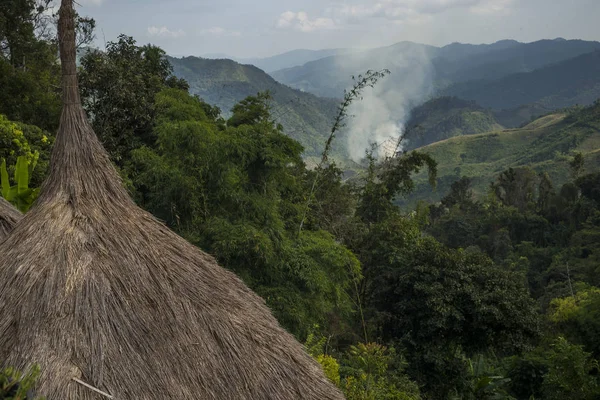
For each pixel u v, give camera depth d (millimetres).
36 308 2354
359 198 22984
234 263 9734
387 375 11977
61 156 2865
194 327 2660
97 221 2736
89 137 2945
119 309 2473
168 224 10406
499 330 14344
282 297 9836
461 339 15070
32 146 11250
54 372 2193
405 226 18297
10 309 2367
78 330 2340
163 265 2795
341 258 11922
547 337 18312
